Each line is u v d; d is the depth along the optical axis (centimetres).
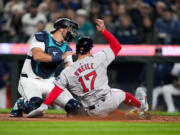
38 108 1914
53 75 2128
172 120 2033
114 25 3772
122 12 3978
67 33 2064
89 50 1902
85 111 1927
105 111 1878
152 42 3700
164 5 3997
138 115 1948
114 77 3409
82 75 1867
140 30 3734
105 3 4259
